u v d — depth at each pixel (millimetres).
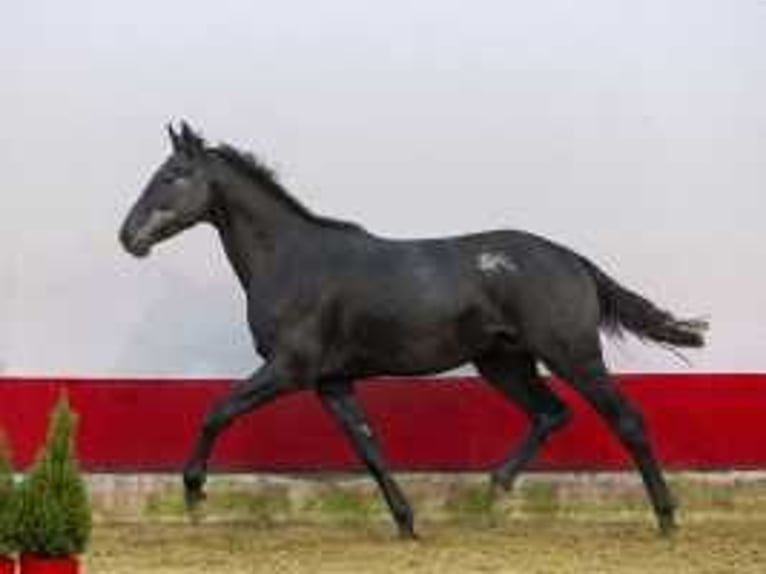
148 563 13570
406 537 14867
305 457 16297
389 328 14562
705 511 16438
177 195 14656
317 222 14867
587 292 14594
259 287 14664
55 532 11031
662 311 15125
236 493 16219
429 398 16391
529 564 13500
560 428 15312
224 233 14898
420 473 16328
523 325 14578
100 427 16125
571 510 16344
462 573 13062
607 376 14609
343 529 15750
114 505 16125
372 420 16344
